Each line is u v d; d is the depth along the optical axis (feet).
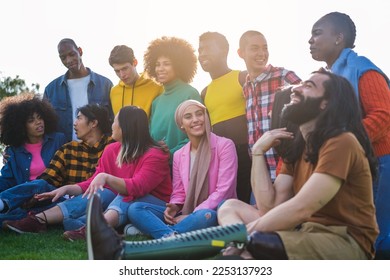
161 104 22.18
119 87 23.72
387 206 16.38
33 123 22.61
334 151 12.23
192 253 11.94
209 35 21.61
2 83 46.62
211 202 18.42
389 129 16.70
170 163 20.90
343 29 17.94
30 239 18.78
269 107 19.74
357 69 17.08
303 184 13.14
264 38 20.06
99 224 12.22
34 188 20.83
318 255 11.98
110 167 20.29
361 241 12.48
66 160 22.29
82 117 22.21
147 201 19.24
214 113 21.26
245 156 20.76
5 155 23.20
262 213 14.06
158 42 22.57
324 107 12.75
